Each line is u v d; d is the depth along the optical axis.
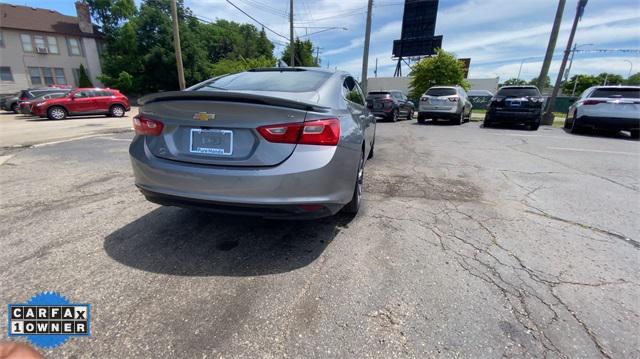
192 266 2.21
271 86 2.76
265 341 1.57
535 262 2.32
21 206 3.24
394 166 5.24
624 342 1.58
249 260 2.31
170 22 33.53
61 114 14.62
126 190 3.79
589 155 6.22
